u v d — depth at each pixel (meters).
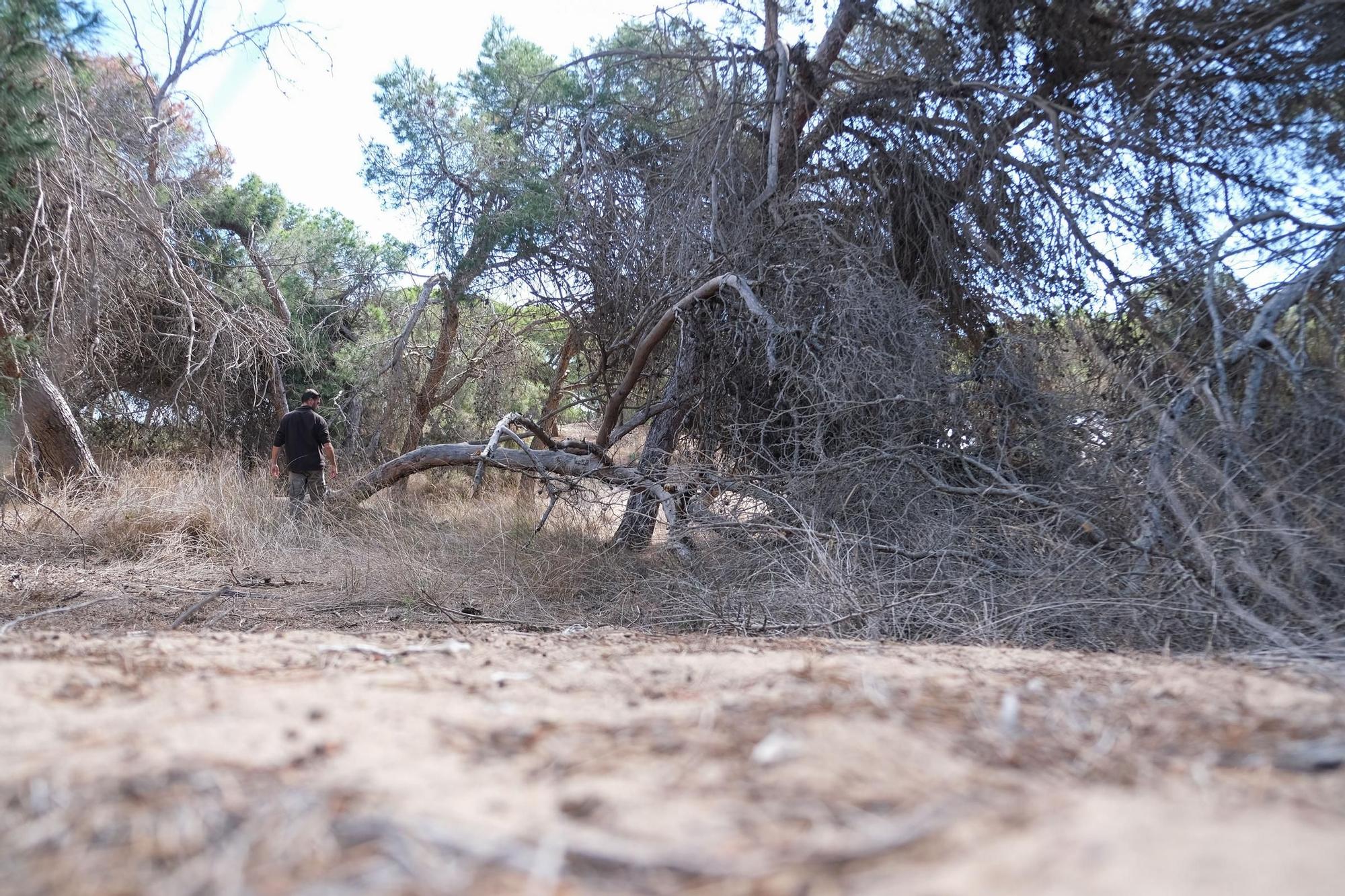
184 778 1.71
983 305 11.19
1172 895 1.19
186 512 10.07
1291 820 1.50
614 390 14.12
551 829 1.52
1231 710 2.42
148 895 1.29
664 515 9.49
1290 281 7.71
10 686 2.50
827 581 6.42
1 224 11.46
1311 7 8.99
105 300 12.85
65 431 11.84
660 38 12.70
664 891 1.31
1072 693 2.63
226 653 3.27
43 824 1.53
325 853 1.41
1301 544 5.18
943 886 1.27
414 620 6.64
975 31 11.12
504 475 16.44
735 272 10.27
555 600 7.79
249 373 17.31
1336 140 9.52
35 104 8.33
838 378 8.53
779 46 11.53
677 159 12.03
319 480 11.59
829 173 11.87
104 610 6.74
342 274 20.27
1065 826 1.46
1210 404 6.65
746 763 1.86
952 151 11.25
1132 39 10.52
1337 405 6.32
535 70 15.96
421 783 1.73
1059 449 7.87
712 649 3.76
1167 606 5.15
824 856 1.40
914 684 2.72
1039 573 5.98
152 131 14.88
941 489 7.62
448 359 19.48
